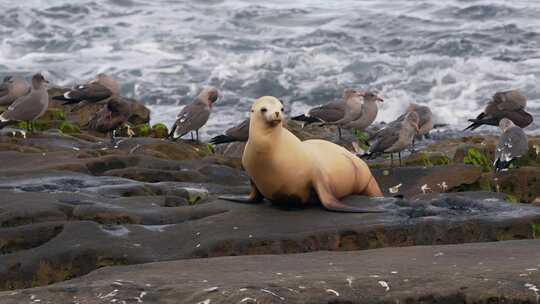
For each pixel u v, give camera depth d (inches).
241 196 633.6
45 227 557.0
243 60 1691.7
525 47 1736.0
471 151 821.2
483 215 561.3
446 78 1561.3
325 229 542.0
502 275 429.1
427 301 414.6
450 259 470.6
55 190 660.1
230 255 526.9
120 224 576.4
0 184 675.4
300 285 424.5
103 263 523.5
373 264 466.6
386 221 553.3
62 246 534.6
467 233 547.2
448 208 582.2
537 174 731.4
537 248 490.9
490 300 410.9
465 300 414.0
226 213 583.2
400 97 1483.8
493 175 737.6
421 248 503.2
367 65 1642.5
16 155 794.8
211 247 526.0
